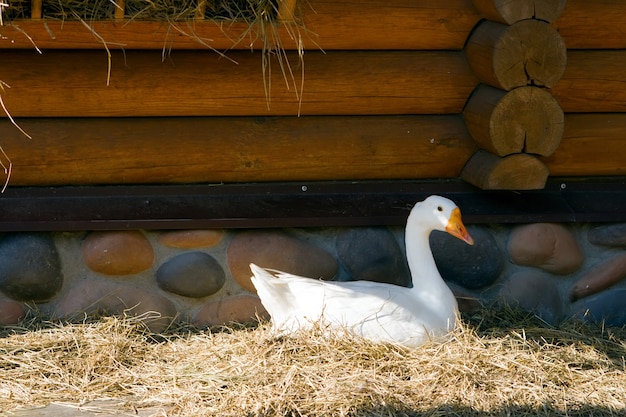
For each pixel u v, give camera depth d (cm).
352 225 665
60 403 548
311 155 657
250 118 649
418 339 597
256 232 659
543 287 684
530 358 595
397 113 661
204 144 645
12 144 629
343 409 531
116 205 641
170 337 641
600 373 591
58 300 648
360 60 641
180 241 649
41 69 615
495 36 613
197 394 554
